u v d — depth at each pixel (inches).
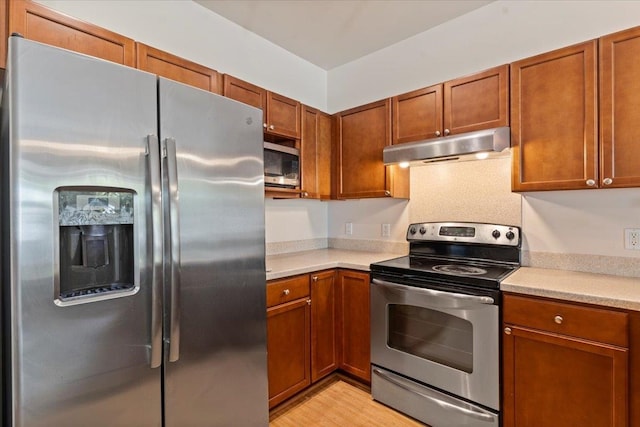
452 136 80.0
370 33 103.1
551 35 79.8
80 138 40.9
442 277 74.0
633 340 53.2
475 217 92.3
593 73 64.5
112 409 43.4
